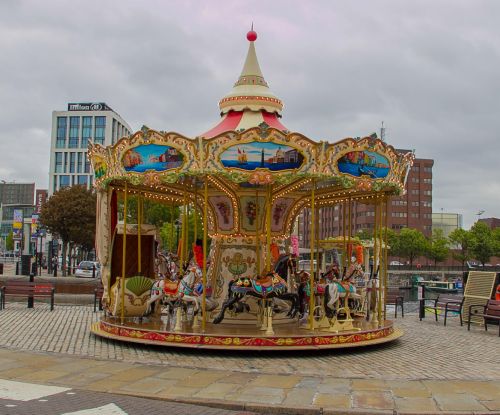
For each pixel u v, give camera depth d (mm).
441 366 11750
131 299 15484
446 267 95938
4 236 159625
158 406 8312
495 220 151625
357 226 98438
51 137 97938
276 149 12688
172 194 18031
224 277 15648
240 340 12469
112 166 14258
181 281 13820
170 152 13016
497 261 123688
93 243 54062
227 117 15758
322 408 8273
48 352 12234
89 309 21812
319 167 12898
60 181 97062
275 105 15711
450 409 8367
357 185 13719
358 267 16219
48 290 21109
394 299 22359
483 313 19219
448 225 132125
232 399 8680
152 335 13008
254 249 15734
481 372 11211
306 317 16109
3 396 8523
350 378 10289
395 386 9711
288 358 12250
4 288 21297
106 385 9406
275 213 16109
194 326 13680
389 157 14086
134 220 47250
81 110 99375
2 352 12094
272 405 8383
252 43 16500
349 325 14328
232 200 15523
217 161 12672
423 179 108250
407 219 106500
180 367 10961
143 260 18188
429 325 19516
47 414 7605
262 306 14289
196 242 16656
